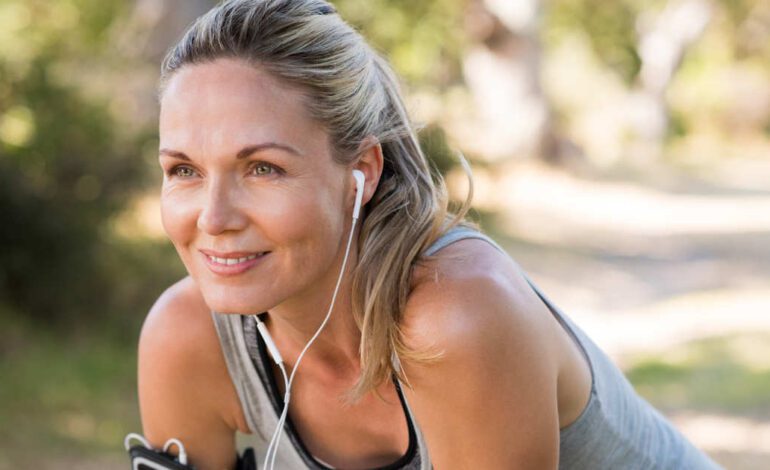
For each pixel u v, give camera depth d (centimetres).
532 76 2241
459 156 204
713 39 3803
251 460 230
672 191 2292
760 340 942
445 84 1230
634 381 811
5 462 591
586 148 2792
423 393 191
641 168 2641
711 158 3108
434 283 188
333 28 184
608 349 946
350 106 184
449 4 1322
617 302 1212
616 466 221
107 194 852
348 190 188
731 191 2373
